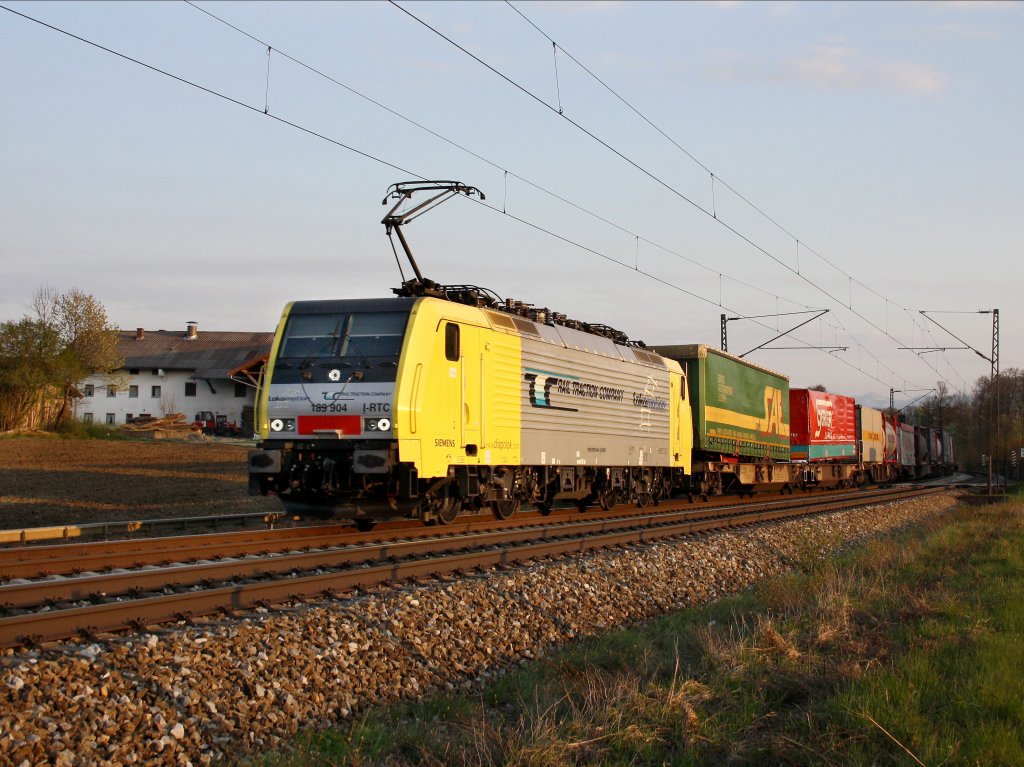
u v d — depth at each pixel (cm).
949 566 1672
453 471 1620
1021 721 732
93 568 1146
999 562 1711
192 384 6875
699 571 1599
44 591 947
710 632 1072
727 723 762
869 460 4750
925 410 11562
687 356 2795
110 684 700
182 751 659
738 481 3170
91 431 5012
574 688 880
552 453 1941
